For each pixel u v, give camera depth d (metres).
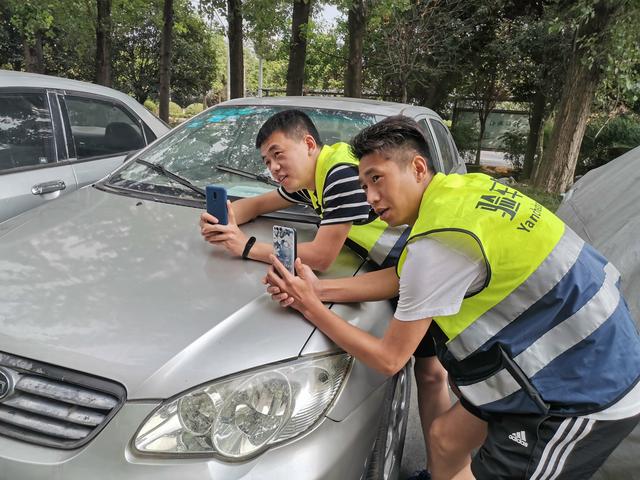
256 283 1.71
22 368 1.41
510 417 1.43
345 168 1.79
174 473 1.26
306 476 1.32
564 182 8.25
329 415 1.44
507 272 1.31
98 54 10.36
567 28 9.09
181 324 1.48
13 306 1.55
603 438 1.36
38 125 3.48
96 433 1.31
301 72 8.97
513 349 1.35
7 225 2.16
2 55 17.53
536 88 11.76
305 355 1.45
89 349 1.40
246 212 2.19
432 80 11.67
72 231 2.04
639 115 10.88
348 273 1.85
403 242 1.85
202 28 15.59
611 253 2.81
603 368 1.33
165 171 2.56
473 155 13.57
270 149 1.84
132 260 1.83
